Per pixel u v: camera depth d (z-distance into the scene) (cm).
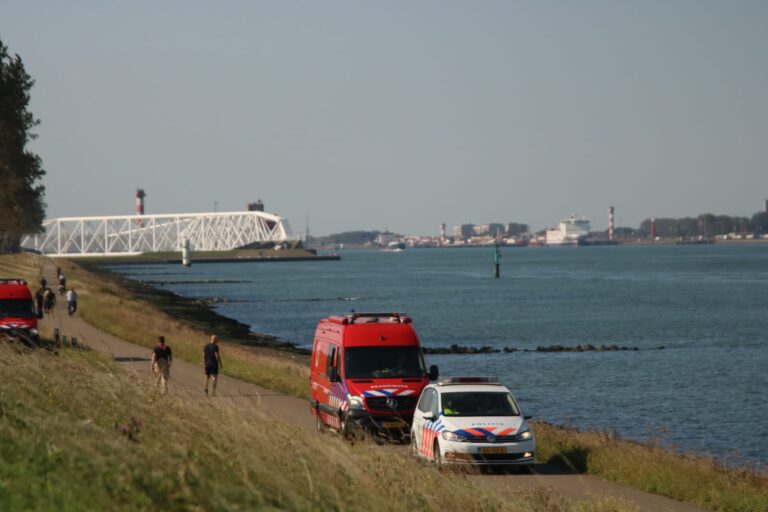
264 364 7444
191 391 3378
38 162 14012
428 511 2198
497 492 2714
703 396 8325
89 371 3375
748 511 3142
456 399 3825
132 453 1958
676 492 3350
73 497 1656
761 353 12125
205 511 1712
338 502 1933
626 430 6694
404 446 4309
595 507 2970
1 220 14050
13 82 13362
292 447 2328
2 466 1778
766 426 6806
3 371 2986
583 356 11844
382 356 4488
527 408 7712
